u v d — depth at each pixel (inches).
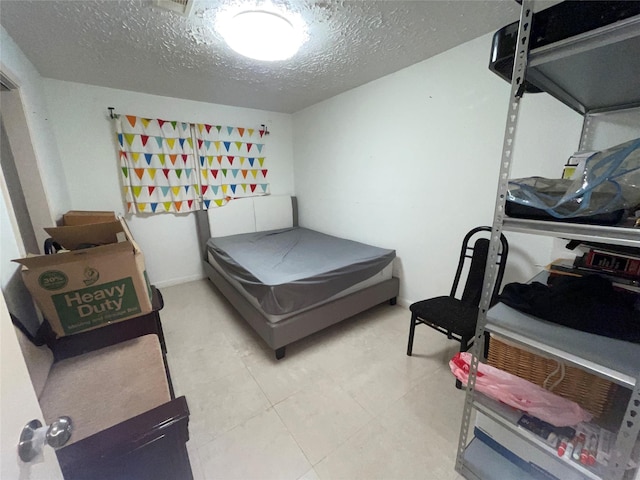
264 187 147.4
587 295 37.4
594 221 27.5
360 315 97.7
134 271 45.2
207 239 131.2
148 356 41.8
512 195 32.6
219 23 61.0
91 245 64.2
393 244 104.4
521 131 67.2
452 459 47.8
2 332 17.8
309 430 53.7
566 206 28.7
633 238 24.9
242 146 136.6
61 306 41.4
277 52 65.5
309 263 89.6
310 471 46.4
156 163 115.7
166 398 34.8
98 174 107.9
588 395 39.9
